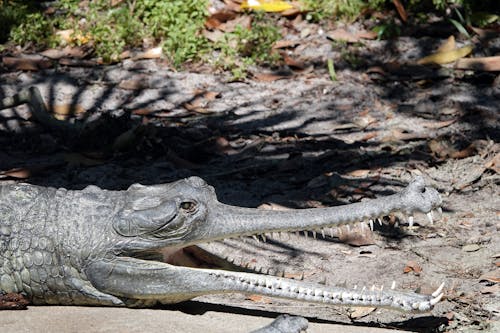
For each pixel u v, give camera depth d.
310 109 13.75
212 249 10.10
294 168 11.95
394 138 12.75
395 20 15.97
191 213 8.16
